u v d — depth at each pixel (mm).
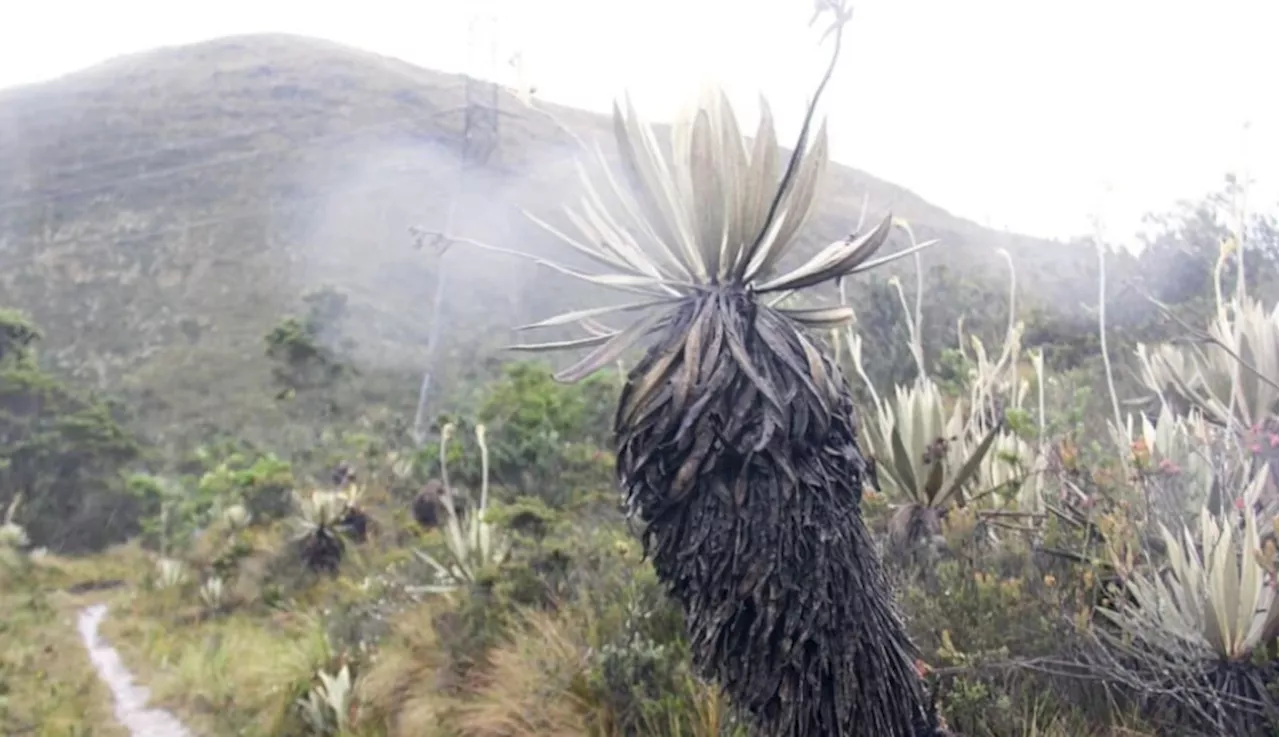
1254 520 3678
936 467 4988
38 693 13727
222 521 23672
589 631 6387
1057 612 3887
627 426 2760
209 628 16156
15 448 36375
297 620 14258
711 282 2879
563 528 9398
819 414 2693
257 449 35750
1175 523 4074
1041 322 9867
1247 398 4742
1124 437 4844
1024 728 3508
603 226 3119
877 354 8648
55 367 52719
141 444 42938
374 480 21375
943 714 3666
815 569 2598
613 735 5367
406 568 11781
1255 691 3479
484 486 10031
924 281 10688
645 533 2770
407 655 8344
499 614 7578
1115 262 9266
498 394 15578
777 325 2818
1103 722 3691
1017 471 5352
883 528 5238
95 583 28406
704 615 2682
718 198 2801
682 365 2725
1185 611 3605
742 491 2611
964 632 4090
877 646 2664
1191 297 8531
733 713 4387
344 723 7867
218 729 10180
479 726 6242
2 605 22766
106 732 11391
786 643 2566
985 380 6023
